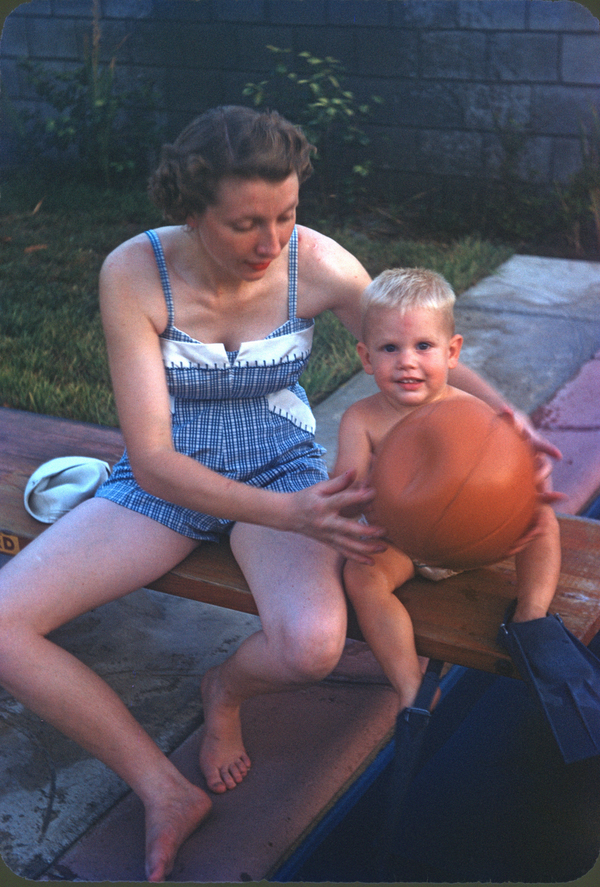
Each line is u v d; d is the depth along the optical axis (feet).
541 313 18.16
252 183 5.85
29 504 8.25
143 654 8.86
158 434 6.61
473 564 5.78
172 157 6.12
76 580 6.81
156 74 26.35
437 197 24.44
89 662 8.74
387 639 6.61
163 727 7.94
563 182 23.26
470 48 22.86
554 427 13.60
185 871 6.54
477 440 5.52
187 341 7.04
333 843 6.92
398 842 6.94
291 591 6.68
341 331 16.99
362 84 24.29
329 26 23.97
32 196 25.31
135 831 6.97
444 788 7.53
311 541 7.06
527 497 5.64
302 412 7.78
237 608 7.16
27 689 6.55
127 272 6.82
